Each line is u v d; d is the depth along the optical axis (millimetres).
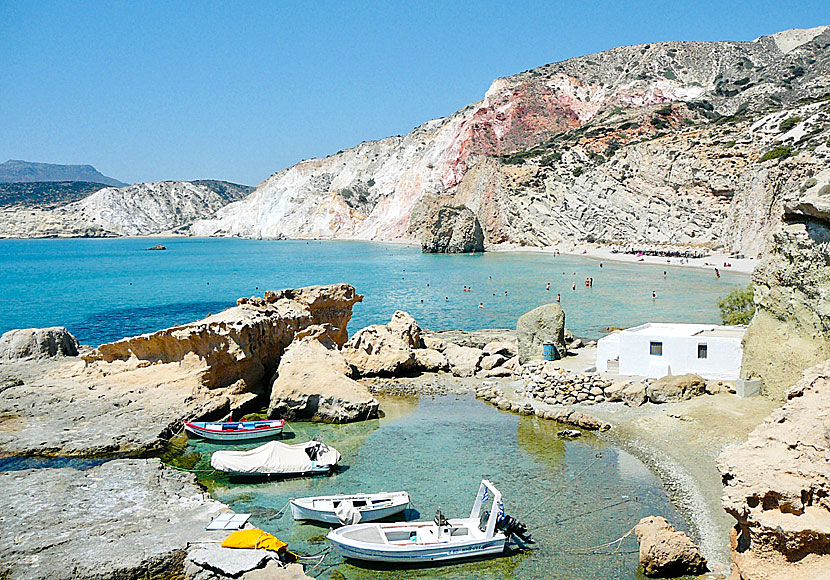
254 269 113062
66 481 19656
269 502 19875
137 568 14898
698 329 33156
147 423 25859
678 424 24969
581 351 38156
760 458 12484
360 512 18094
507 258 116062
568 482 20812
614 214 123000
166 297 76875
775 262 26156
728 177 108688
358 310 61531
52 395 28484
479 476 21609
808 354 24578
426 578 15797
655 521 16266
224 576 14766
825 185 24250
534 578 15555
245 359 30719
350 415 27938
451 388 33094
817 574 10594
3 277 104562
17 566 14844
